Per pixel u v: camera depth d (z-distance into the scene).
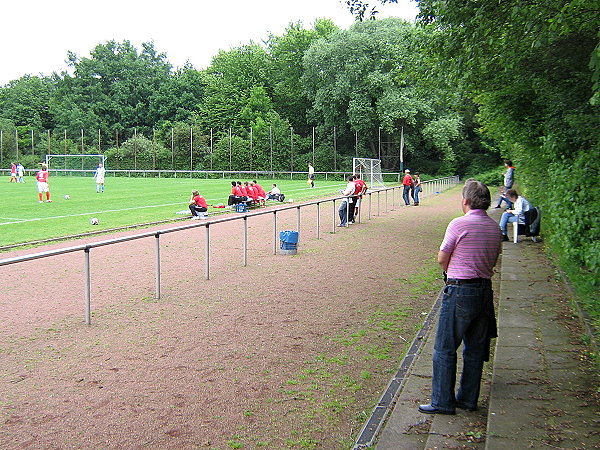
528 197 20.55
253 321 7.65
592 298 7.74
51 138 81.69
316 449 4.21
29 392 5.18
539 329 6.68
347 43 57.59
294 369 5.88
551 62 10.02
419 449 4.06
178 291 9.41
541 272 10.33
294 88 74.38
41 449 4.12
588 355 5.72
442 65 10.98
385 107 54.91
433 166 65.62
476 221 4.61
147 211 22.73
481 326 4.65
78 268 11.37
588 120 9.31
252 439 4.34
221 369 5.84
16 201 26.86
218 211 23.16
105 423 4.57
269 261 12.38
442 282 10.38
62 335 6.94
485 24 8.09
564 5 6.77
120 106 87.75
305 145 65.81
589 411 4.34
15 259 6.42
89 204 25.59
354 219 20.14
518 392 4.76
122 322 7.53
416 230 18.27
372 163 45.56
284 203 27.84
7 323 7.43
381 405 4.97
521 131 15.20
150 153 65.75
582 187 9.20
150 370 5.78
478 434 4.21
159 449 4.15
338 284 10.11
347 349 6.55
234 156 63.66
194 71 89.44
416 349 6.52
